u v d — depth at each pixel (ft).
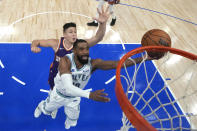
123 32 17.71
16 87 12.01
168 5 23.06
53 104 9.15
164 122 10.57
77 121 10.77
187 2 24.20
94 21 17.75
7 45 14.71
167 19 20.43
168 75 13.84
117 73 6.02
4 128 10.02
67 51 9.39
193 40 17.71
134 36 17.35
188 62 15.01
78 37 16.35
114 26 18.35
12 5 19.53
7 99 11.34
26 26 16.98
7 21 17.28
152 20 19.95
